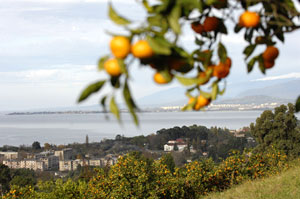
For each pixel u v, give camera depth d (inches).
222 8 45.8
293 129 631.2
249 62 50.9
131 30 34.5
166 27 37.3
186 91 42.7
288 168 420.5
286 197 272.4
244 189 324.2
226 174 395.5
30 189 317.1
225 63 42.3
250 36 52.0
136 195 331.6
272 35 50.6
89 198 325.4
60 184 322.3
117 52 33.8
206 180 376.8
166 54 34.6
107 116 36.2
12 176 941.8
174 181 354.0
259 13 47.9
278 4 47.1
